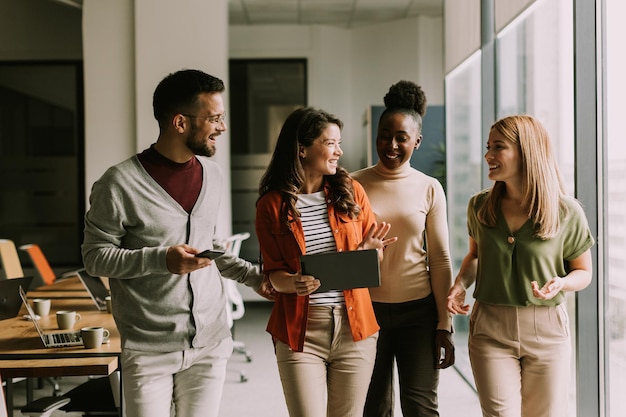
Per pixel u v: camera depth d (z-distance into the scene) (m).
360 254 2.18
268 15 8.82
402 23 8.89
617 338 3.22
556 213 2.43
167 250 2.07
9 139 8.75
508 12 4.34
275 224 2.40
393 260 2.73
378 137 2.81
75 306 4.23
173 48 7.31
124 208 2.15
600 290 3.25
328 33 9.21
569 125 3.66
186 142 2.17
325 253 2.19
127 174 2.16
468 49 5.19
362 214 2.49
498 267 2.50
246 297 8.83
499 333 2.50
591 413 3.27
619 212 3.13
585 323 3.27
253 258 9.30
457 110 5.80
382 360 2.76
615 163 3.16
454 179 5.91
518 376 2.53
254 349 6.59
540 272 2.46
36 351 2.93
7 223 8.76
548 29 3.88
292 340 2.35
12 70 8.70
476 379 2.56
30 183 8.75
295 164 2.40
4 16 8.56
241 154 9.38
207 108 2.15
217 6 7.33
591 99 3.24
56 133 8.73
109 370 2.73
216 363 2.32
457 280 2.72
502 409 2.49
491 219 2.52
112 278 2.24
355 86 9.27
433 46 8.84
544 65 3.96
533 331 2.47
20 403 4.75
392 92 2.83
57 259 8.77
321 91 9.21
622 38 3.08
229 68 9.38
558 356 2.46
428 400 2.73
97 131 7.38
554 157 2.50
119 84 7.39
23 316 3.86
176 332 2.19
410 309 2.74
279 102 9.36
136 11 7.29
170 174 2.22
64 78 8.68
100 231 2.13
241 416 4.52
